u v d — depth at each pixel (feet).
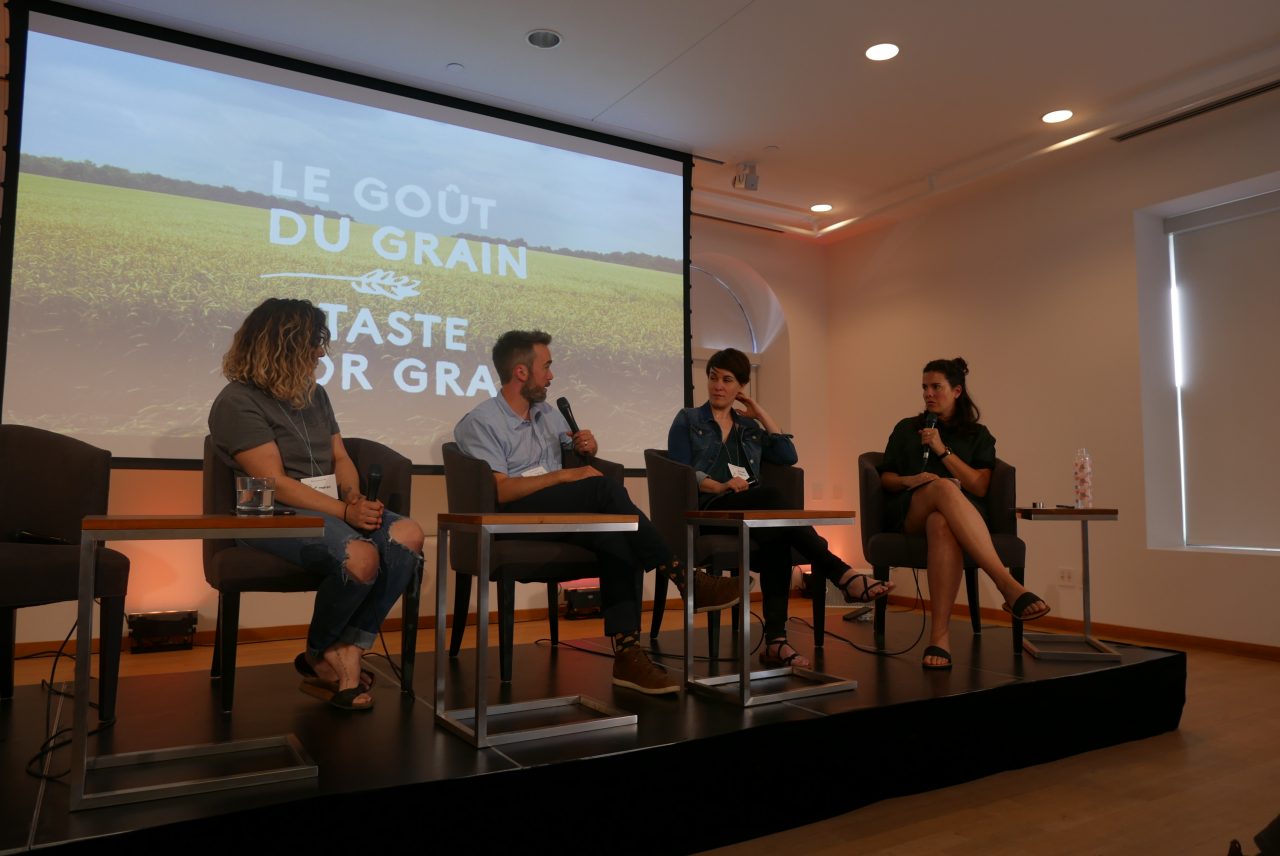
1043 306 16.24
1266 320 13.94
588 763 5.42
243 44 12.73
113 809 4.49
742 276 20.54
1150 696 8.54
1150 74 12.98
